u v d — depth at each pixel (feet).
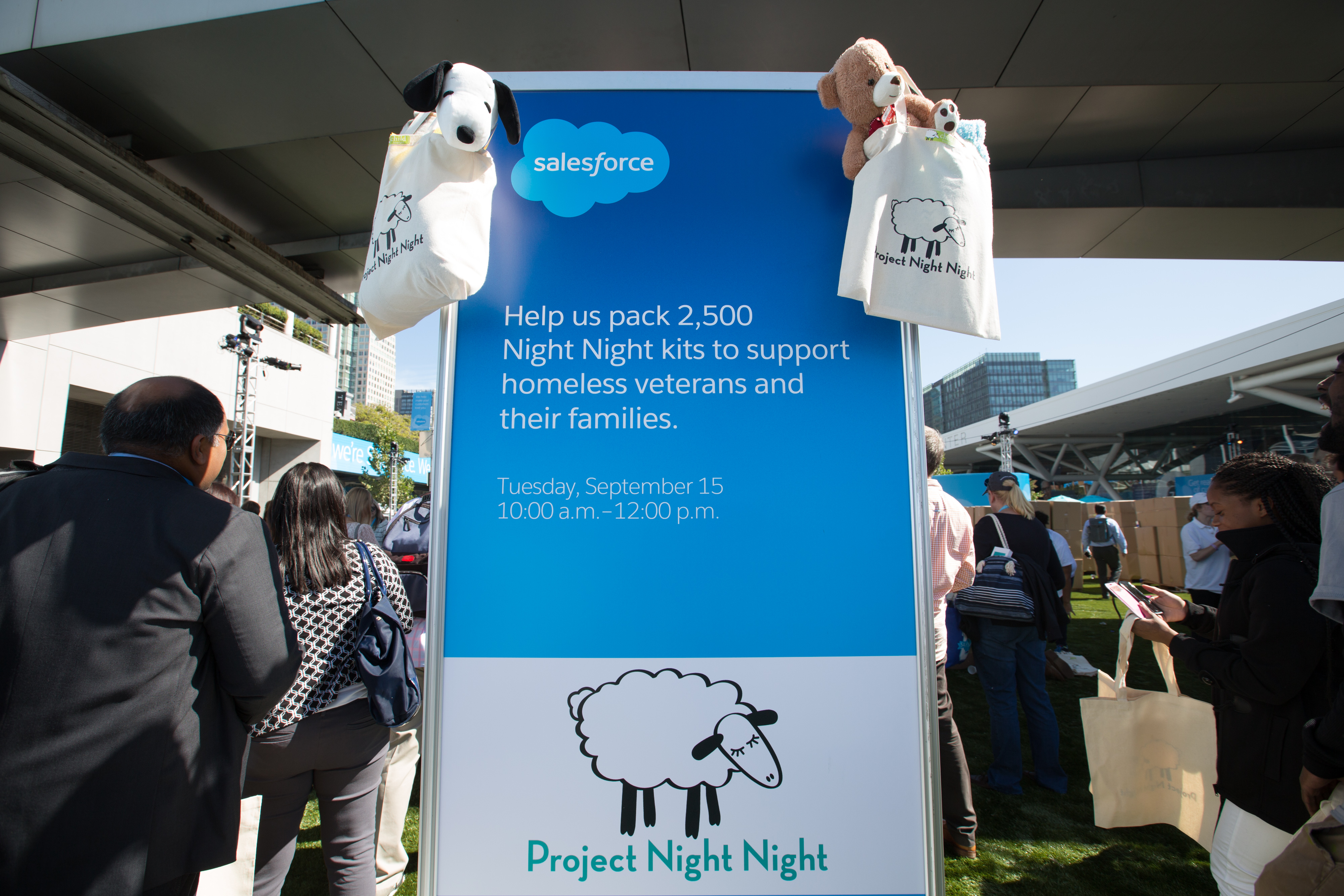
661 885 4.70
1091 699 6.50
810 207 5.31
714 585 4.95
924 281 4.76
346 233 25.88
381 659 5.57
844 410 5.11
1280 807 4.60
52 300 29.25
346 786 5.69
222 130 18.53
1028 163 20.03
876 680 4.89
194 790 3.79
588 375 5.12
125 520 3.77
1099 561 31.53
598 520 4.99
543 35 14.84
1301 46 14.62
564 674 4.85
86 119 17.99
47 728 3.43
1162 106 17.72
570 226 5.27
